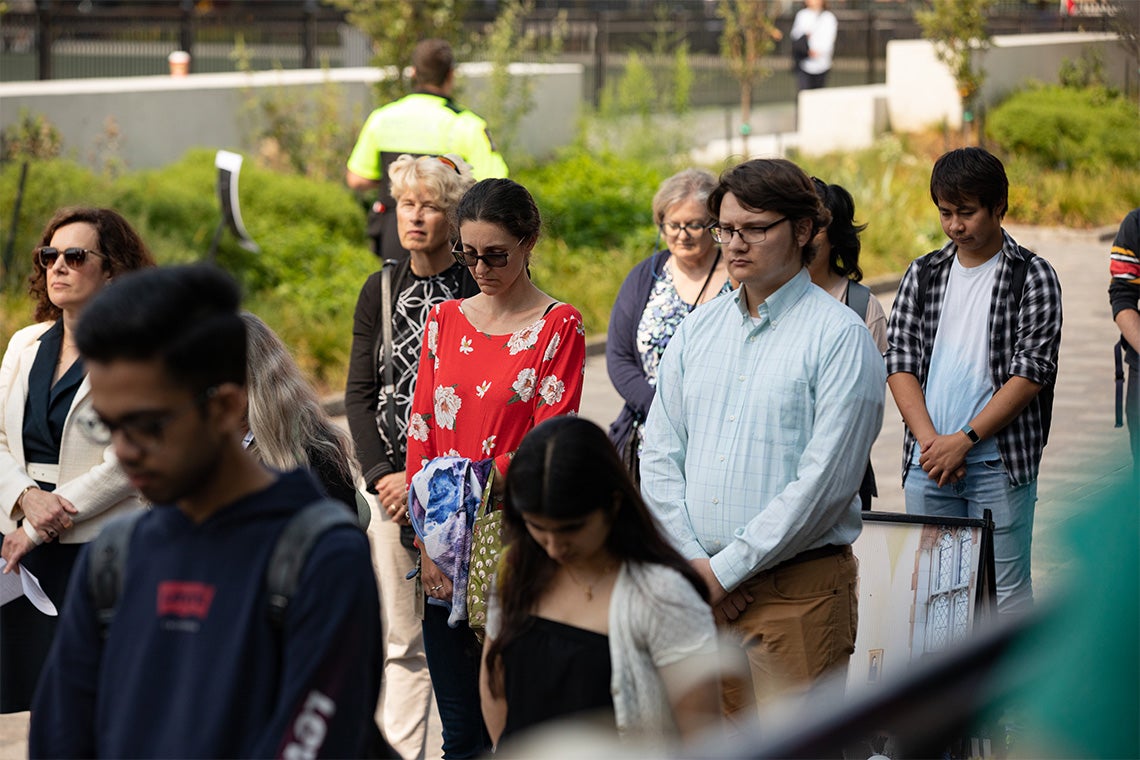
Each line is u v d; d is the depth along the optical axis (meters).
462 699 4.95
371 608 2.59
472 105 20.36
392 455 5.50
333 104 18.30
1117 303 6.86
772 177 4.29
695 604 3.26
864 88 25.73
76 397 4.75
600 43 26.59
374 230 10.47
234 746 2.53
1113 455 1.23
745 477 4.35
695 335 4.59
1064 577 1.14
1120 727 1.10
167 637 2.59
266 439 4.28
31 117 15.97
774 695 4.34
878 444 10.62
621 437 6.15
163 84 17.53
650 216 16.95
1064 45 22.69
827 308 4.38
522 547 3.34
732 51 24.83
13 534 4.71
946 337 5.82
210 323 2.51
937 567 5.03
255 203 14.81
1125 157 21.81
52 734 2.74
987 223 5.64
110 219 4.91
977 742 2.67
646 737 3.23
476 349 4.79
